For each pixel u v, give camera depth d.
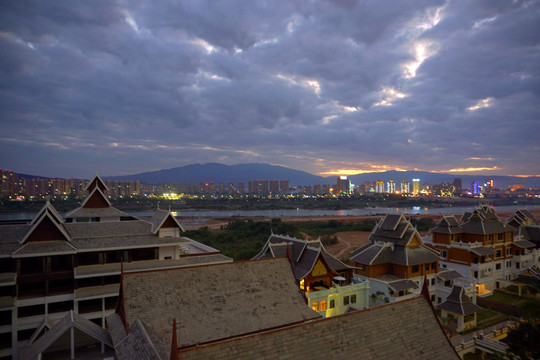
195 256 50.28
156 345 18.94
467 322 45.12
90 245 41.44
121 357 19.33
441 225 67.00
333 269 50.34
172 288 27.17
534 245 70.81
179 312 25.95
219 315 26.91
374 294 49.81
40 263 40.03
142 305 25.48
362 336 20.19
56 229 40.44
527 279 57.84
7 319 37.75
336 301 45.12
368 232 142.25
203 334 25.09
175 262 45.31
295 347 18.19
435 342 22.02
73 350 25.62
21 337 38.50
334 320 20.12
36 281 38.22
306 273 43.75
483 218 65.56
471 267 60.75
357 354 19.33
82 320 27.53
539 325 26.44
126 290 25.86
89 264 43.00
